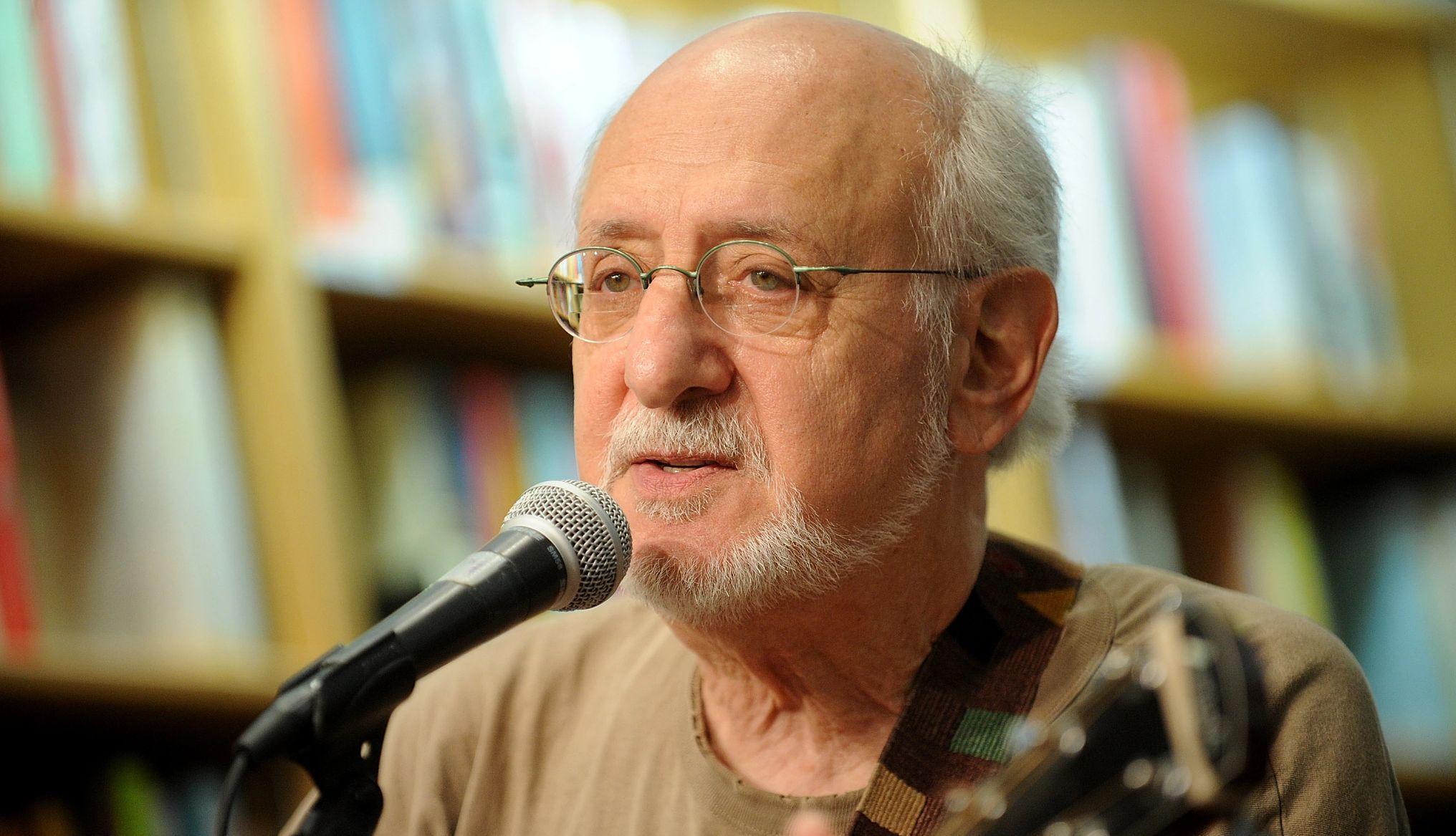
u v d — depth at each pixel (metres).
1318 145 9.09
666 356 3.59
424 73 6.55
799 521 3.58
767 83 3.82
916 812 3.62
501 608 2.95
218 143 6.21
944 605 3.87
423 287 6.36
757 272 3.70
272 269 6.07
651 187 3.77
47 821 5.51
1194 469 8.65
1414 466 9.38
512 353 7.19
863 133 3.82
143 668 5.48
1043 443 4.36
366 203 6.39
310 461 5.97
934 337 3.82
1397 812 3.66
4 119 5.67
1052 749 2.63
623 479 3.73
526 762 4.25
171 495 5.79
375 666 2.72
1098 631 3.87
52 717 5.79
